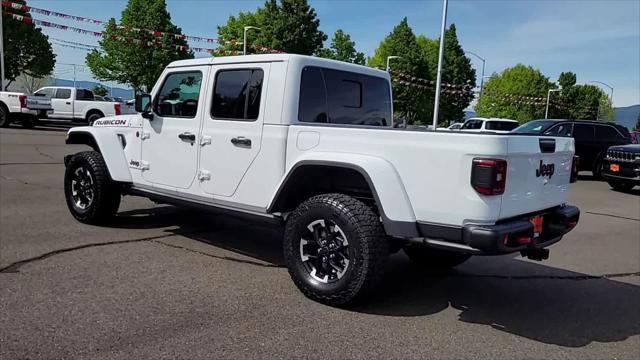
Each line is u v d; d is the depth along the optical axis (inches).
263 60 183.6
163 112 219.8
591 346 145.5
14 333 134.3
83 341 131.4
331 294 158.9
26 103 825.5
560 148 170.7
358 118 205.8
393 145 154.0
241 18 1652.3
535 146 154.1
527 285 199.2
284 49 1419.8
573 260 240.1
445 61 2030.0
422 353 135.1
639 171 491.2
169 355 126.3
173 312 152.3
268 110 180.5
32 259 194.4
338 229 158.6
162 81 219.9
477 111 2689.5
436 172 146.4
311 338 139.9
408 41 1833.2
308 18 1433.3
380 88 217.0
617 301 184.7
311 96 184.7
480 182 139.5
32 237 224.7
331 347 135.3
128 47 1502.2
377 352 134.0
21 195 317.7
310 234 167.2
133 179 236.4
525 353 138.9
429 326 153.4
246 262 204.8
